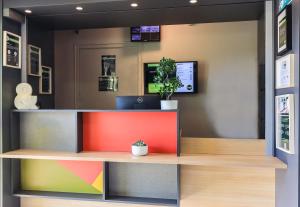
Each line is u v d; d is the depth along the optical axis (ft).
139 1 9.36
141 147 8.46
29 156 8.77
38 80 12.34
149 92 14.32
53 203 9.78
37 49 12.18
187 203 8.69
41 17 11.12
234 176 8.47
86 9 10.16
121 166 9.36
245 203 8.41
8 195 9.68
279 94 8.21
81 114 9.35
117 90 14.88
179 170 8.60
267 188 8.32
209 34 14.06
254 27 13.55
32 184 10.03
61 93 15.03
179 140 8.60
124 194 9.34
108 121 9.28
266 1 8.87
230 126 13.89
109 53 14.93
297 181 6.72
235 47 13.80
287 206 7.34
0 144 9.36
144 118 9.04
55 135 9.69
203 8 10.34
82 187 9.63
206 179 8.61
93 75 15.08
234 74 13.83
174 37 14.33
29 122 10.00
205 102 14.15
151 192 9.17
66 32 14.99
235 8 10.41
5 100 9.61
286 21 7.34
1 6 9.61
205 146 9.12
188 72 13.96
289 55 7.14
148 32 14.35
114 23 12.48
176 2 9.52
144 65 14.42
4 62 9.53
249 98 13.66
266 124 8.74
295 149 6.87
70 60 15.11
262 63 11.71
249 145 8.91
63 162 9.76
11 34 9.98
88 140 9.41
